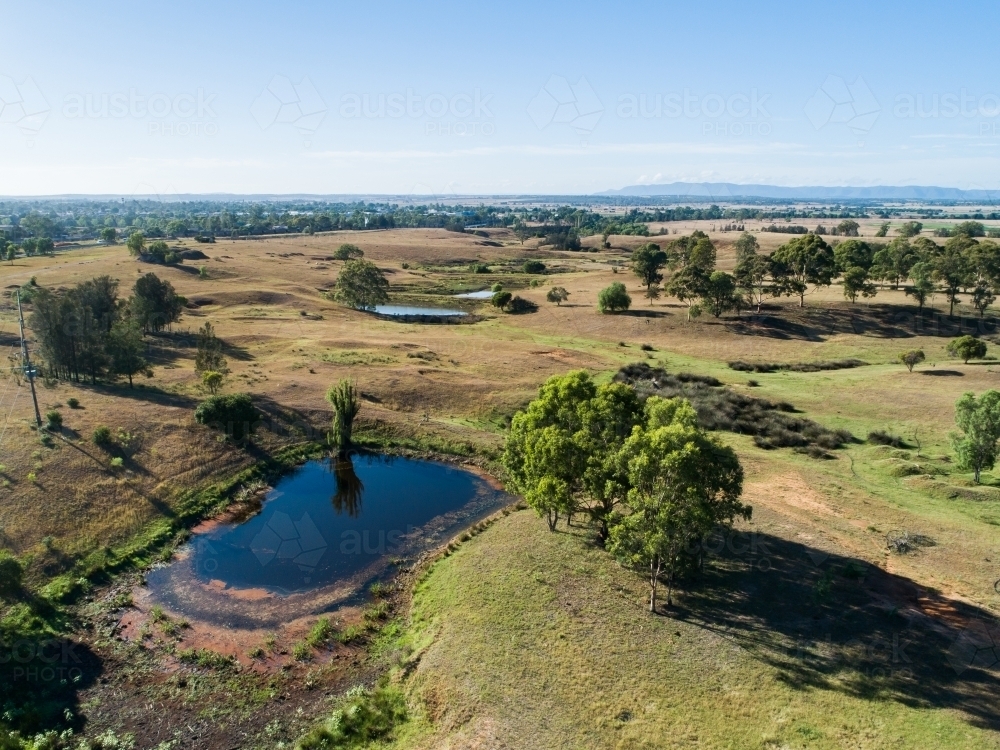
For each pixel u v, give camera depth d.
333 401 56.25
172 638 32.19
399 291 151.00
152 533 41.28
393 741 25.55
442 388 69.81
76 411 54.25
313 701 28.39
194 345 84.75
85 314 67.56
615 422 36.53
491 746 23.92
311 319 108.56
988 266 101.62
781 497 44.72
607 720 24.94
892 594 32.84
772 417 62.03
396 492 49.34
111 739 26.08
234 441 54.12
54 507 40.47
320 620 33.78
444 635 31.06
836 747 23.05
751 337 97.69
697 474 29.39
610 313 113.31
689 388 70.69
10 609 32.75
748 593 33.28
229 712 27.70
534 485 37.50
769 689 26.23
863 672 27.03
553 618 31.52
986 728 23.66
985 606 31.59
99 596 35.22
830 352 89.75
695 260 137.88
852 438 57.62
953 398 64.81
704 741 23.67
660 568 32.47
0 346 71.88
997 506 43.03
